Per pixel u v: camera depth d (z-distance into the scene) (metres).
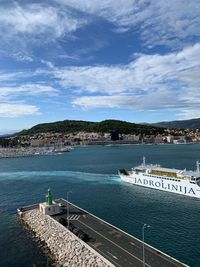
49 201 135.38
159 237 114.88
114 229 111.94
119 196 186.75
